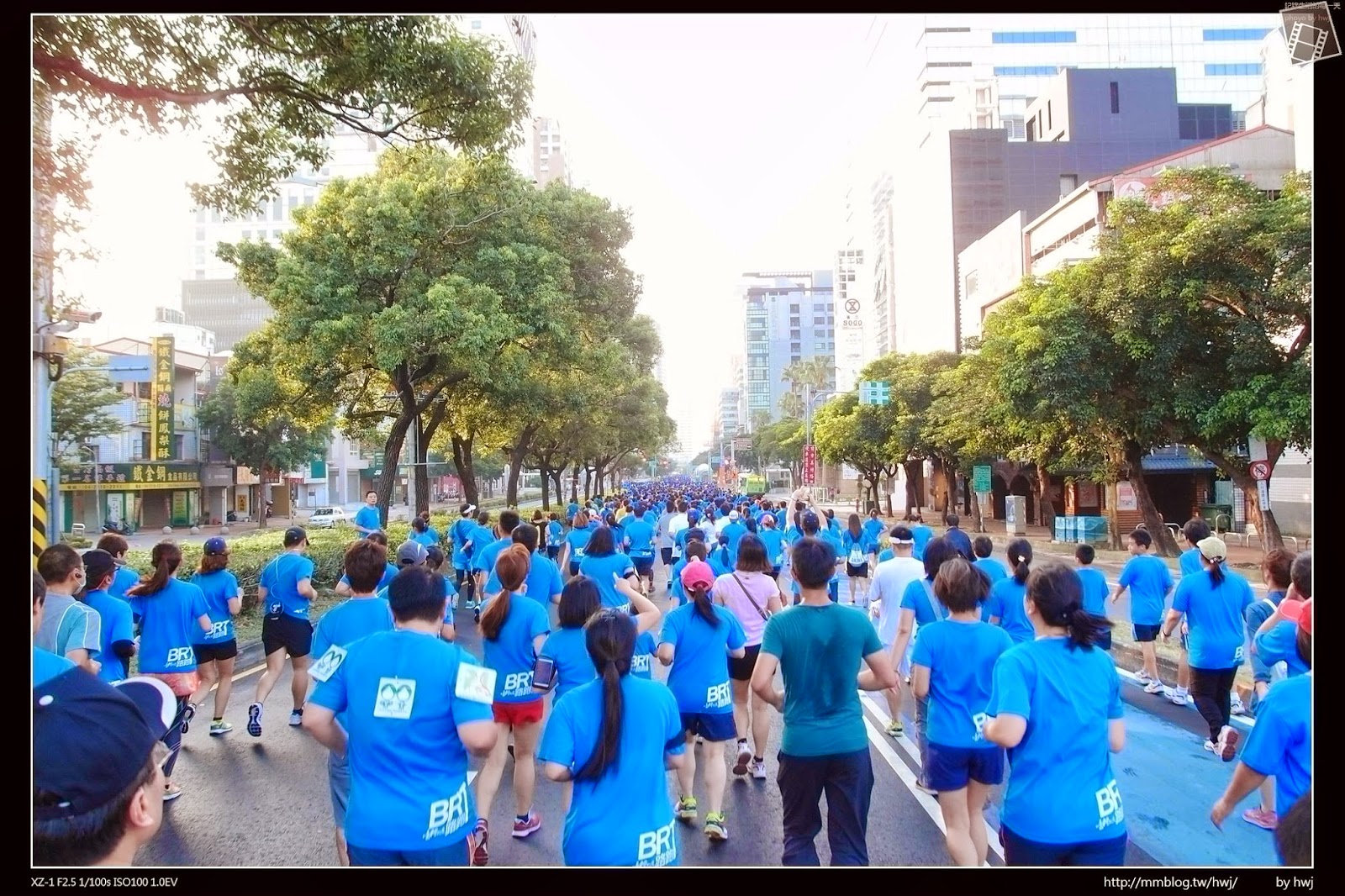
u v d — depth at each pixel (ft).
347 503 233.35
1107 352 60.18
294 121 27.58
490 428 92.99
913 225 204.64
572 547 38.37
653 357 129.70
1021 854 10.52
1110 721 10.72
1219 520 95.09
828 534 46.83
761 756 20.21
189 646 20.07
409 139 30.40
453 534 49.32
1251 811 16.92
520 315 62.18
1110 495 87.81
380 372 66.44
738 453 401.90
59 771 6.22
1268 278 51.44
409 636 10.54
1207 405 54.90
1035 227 123.54
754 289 556.51
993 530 121.70
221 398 148.56
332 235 56.39
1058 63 238.48
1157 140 175.83
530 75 30.27
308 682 24.45
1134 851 15.69
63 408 103.81
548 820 17.75
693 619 17.03
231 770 20.65
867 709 26.94
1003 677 10.75
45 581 14.96
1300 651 10.34
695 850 15.96
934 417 103.81
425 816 9.96
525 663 16.63
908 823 17.21
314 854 15.72
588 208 83.66
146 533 139.74
